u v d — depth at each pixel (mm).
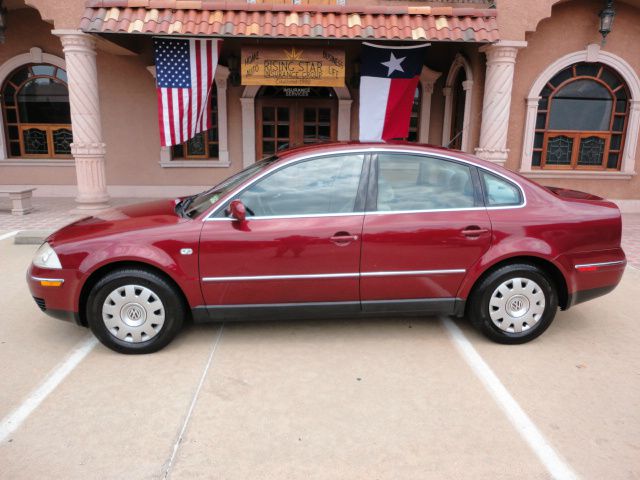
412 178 4160
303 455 2881
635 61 9852
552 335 4516
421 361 3988
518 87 9844
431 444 2986
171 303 3984
